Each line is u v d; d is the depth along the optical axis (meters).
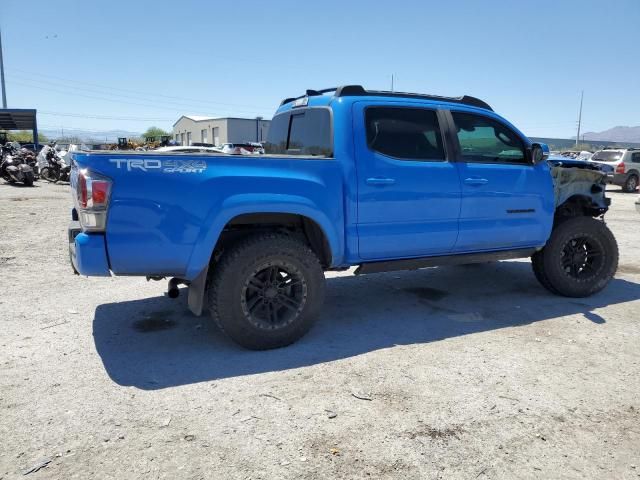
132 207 3.57
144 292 5.69
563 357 4.01
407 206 4.54
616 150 21.50
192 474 2.53
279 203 3.93
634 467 2.65
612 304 5.45
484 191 4.92
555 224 5.80
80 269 3.58
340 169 4.25
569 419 3.09
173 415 3.08
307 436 2.88
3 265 6.76
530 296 5.73
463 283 6.29
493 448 2.79
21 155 21.45
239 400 3.28
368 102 4.46
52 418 3.02
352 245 4.36
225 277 3.87
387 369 3.76
